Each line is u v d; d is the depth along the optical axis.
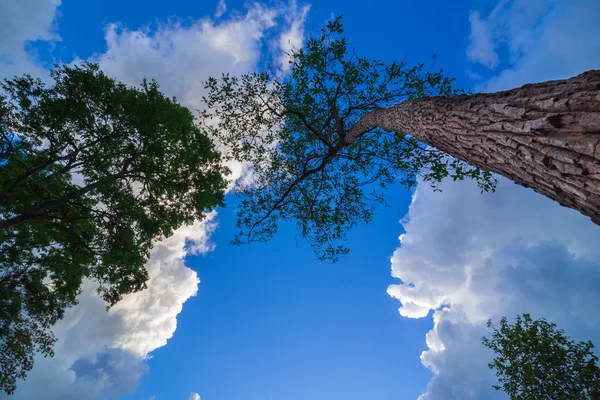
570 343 8.95
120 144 9.34
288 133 8.53
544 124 1.80
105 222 9.90
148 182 10.34
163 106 9.13
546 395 8.80
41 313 11.25
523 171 2.14
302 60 6.83
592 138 1.49
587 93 1.63
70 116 8.52
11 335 10.56
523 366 9.31
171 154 10.45
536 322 9.55
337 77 7.11
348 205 8.66
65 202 9.11
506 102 2.35
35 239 10.90
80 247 10.18
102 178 9.71
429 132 3.68
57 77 7.99
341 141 7.62
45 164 8.80
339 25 6.34
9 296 10.60
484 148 2.59
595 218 1.68
